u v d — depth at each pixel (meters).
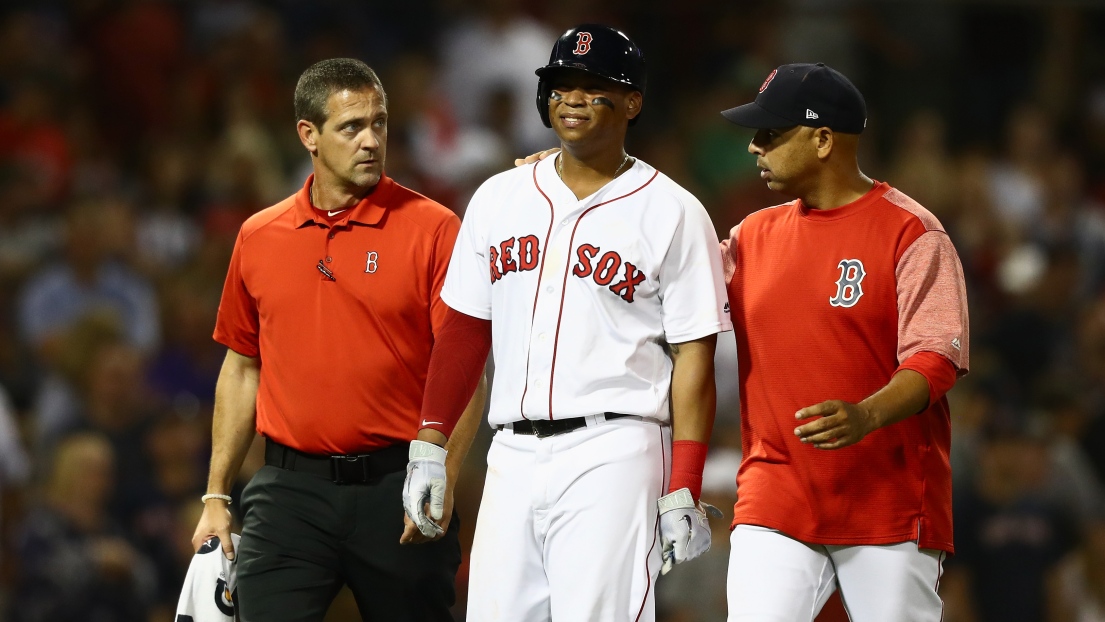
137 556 30.73
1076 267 41.38
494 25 45.91
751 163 44.56
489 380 32.94
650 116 45.88
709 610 27.48
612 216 15.91
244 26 45.44
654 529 15.79
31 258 39.25
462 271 16.70
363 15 46.47
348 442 17.56
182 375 36.41
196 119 44.59
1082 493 34.50
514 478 16.02
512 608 15.94
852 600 16.03
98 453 30.56
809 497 16.02
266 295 17.92
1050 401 37.00
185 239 41.09
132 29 45.03
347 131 17.56
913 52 46.72
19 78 43.94
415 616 17.88
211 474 18.59
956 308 15.62
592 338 15.77
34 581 29.44
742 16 46.25
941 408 16.41
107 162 44.03
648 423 15.91
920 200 45.34
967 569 32.81
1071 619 32.28
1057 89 47.78
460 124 45.09
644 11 46.62
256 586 17.72
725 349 36.56
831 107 16.11
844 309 15.91
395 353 17.64
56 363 34.69
